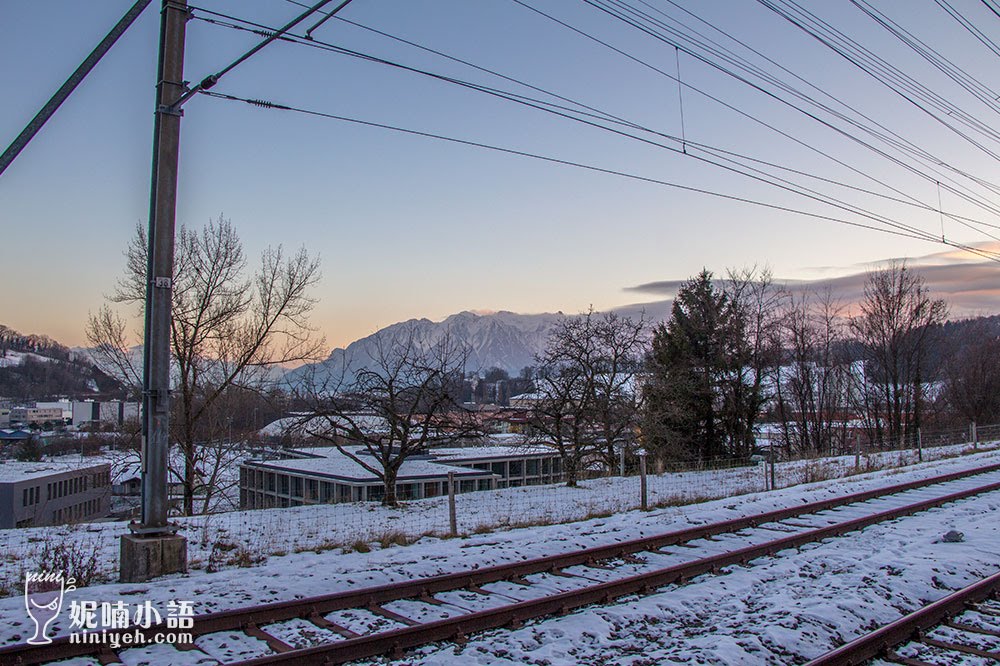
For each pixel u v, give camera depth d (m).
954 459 33.06
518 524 16.84
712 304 47.19
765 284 50.69
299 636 8.06
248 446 29.28
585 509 20.33
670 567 10.94
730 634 8.12
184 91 11.60
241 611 8.33
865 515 16.83
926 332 55.47
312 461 48.69
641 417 35.91
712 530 14.57
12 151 8.77
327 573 10.84
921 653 7.76
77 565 11.15
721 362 46.12
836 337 58.75
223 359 28.09
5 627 7.97
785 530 15.09
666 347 45.56
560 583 10.59
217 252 27.92
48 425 81.12
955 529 14.40
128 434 28.36
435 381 25.67
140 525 11.29
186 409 26.55
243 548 13.81
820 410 58.38
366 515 19.52
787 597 9.62
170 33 11.57
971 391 63.22
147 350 11.46
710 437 46.69
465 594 9.95
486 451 58.62
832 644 7.99
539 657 7.44
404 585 9.68
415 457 51.94
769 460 27.84
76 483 49.69
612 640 8.09
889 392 55.81
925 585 10.34
